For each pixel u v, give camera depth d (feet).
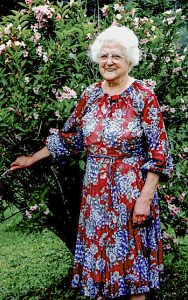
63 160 11.48
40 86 11.78
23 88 11.72
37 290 16.72
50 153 11.16
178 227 13.64
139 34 13.10
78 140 10.97
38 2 12.80
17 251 22.85
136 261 10.11
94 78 12.35
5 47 11.97
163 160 9.97
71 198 12.87
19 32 12.33
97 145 10.14
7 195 12.28
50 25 12.65
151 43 13.06
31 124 11.49
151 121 10.00
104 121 10.11
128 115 10.03
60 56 11.92
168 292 15.02
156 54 13.15
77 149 11.10
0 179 11.94
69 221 13.10
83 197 10.46
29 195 11.98
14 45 12.00
